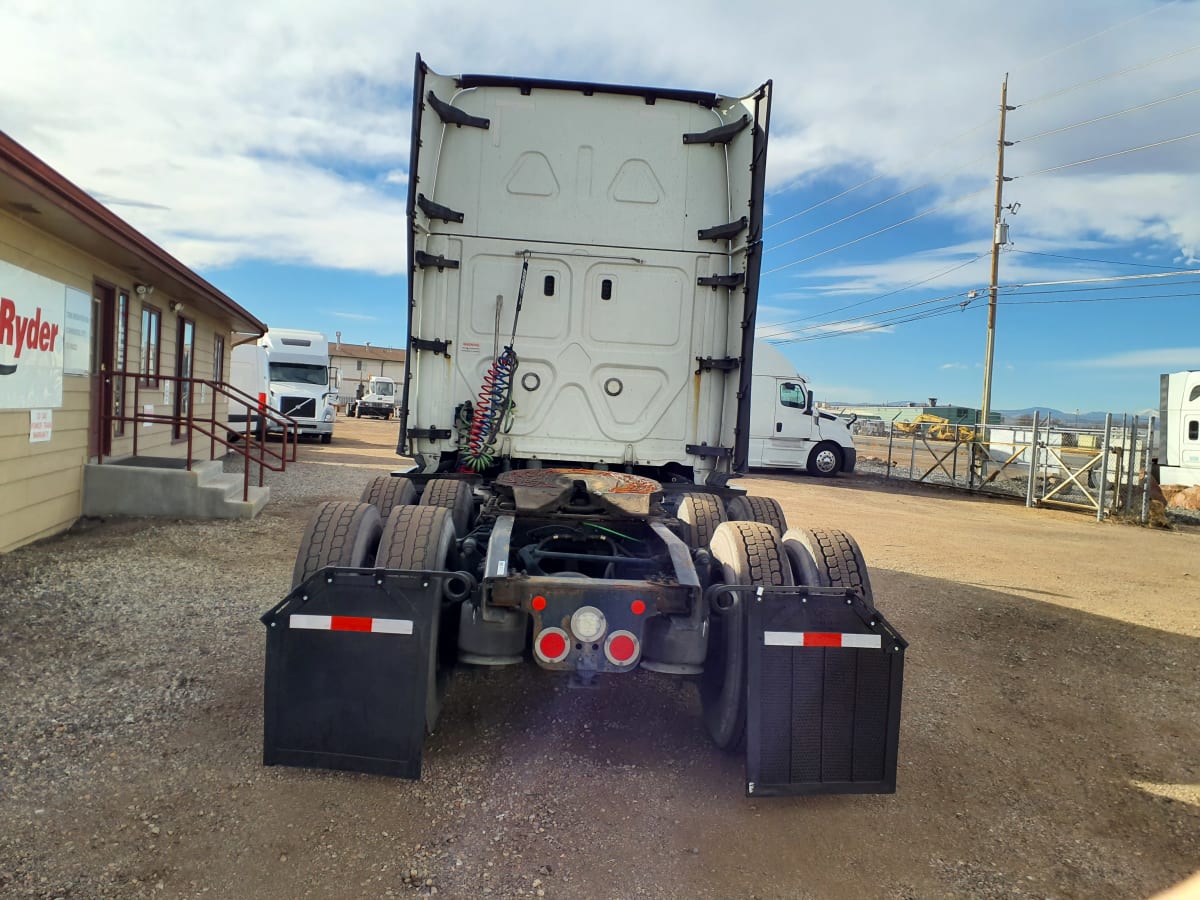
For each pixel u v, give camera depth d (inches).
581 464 224.2
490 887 104.4
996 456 920.9
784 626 122.0
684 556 141.1
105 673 168.1
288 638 120.0
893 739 123.4
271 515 375.6
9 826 110.5
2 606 207.3
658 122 219.3
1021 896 110.0
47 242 296.0
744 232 209.2
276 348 896.9
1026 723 175.6
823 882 110.7
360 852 110.4
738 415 204.5
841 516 517.3
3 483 266.5
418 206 204.2
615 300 219.5
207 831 113.0
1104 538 501.4
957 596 294.5
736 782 138.1
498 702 168.7
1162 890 112.8
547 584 128.2
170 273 373.7
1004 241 976.9
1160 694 199.6
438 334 216.7
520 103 216.8
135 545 293.9
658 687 181.3
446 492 194.9
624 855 114.0
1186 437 686.5
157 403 458.3
